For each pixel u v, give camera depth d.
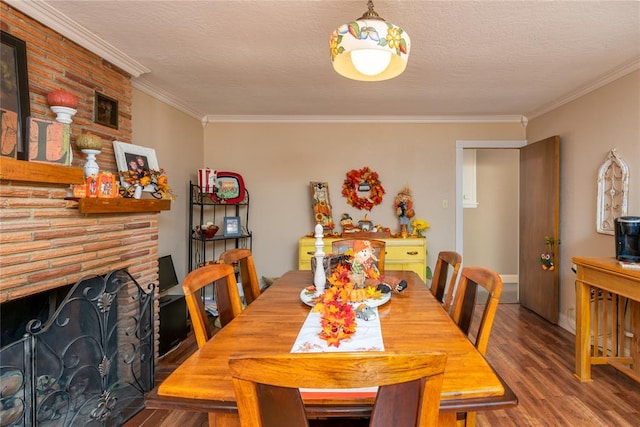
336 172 3.94
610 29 1.89
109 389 1.88
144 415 1.91
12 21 1.58
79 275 1.80
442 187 3.91
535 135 3.67
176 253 3.39
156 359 2.46
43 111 1.75
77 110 1.97
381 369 0.61
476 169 5.00
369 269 1.69
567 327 3.08
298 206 3.96
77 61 1.97
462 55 2.23
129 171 2.26
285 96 3.15
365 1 1.62
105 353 1.86
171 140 3.29
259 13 1.75
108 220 2.02
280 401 0.66
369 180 3.86
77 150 1.96
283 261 3.97
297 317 1.41
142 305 2.12
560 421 1.79
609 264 2.01
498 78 2.65
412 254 3.50
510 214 4.98
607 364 2.38
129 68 2.38
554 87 2.83
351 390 0.86
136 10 1.72
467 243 5.02
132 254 2.22
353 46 1.23
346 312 1.19
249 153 3.97
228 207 3.97
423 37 1.98
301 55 2.26
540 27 1.86
